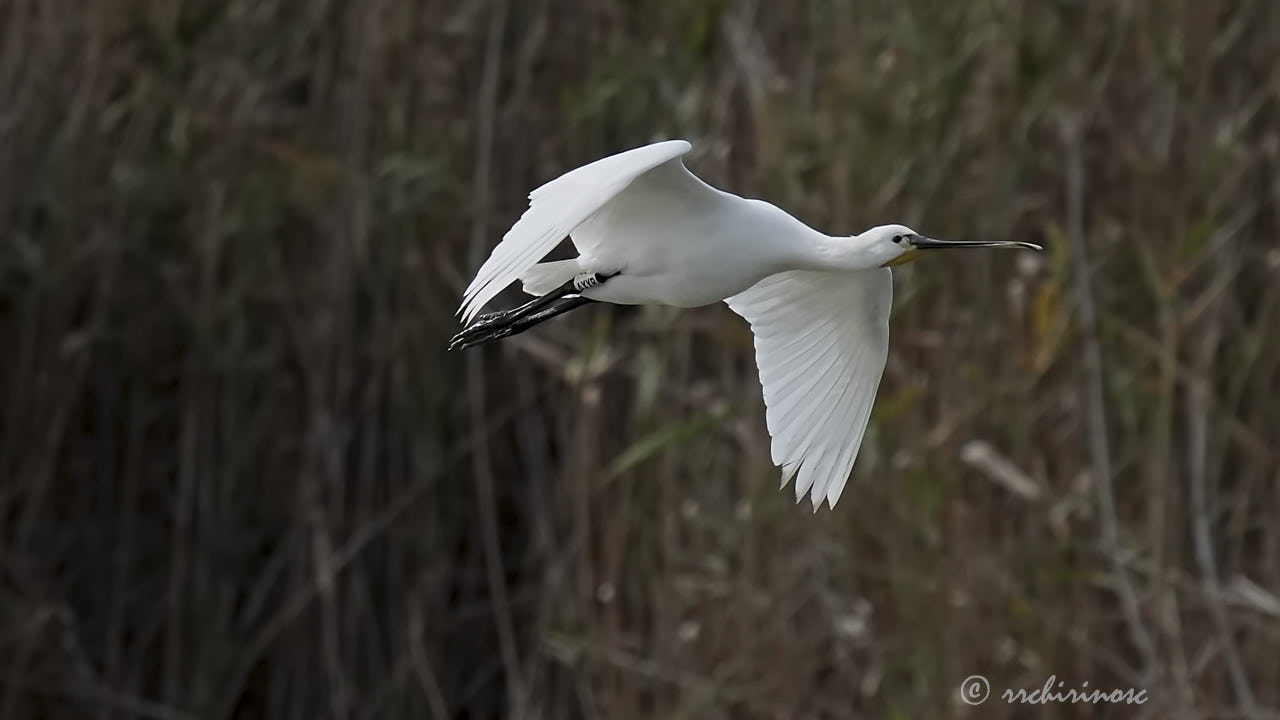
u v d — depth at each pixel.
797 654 10.41
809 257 7.68
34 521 11.84
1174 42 10.98
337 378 11.74
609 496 11.05
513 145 11.88
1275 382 10.55
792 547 10.62
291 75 12.34
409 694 11.47
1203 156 10.87
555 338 11.69
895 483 10.47
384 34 12.09
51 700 11.80
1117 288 10.84
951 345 10.74
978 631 10.12
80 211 12.11
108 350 12.14
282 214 11.99
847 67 11.11
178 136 12.16
